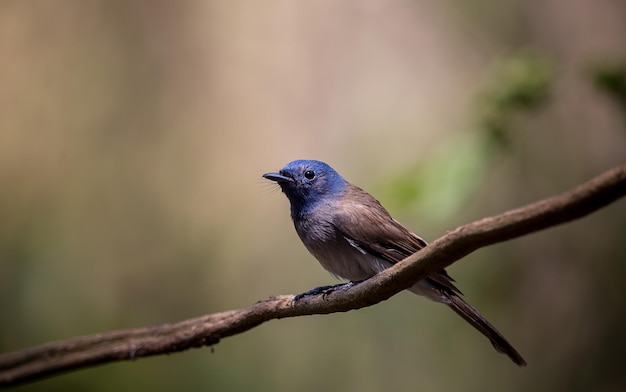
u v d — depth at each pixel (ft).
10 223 43.04
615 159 43.24
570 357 41.52
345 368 40.32
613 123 42.86
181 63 48.29
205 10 49.08
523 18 45.60
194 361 38.75
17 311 39.17
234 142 46.96
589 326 41.81
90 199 44.70
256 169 46.26
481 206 43.32
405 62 47.11
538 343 41.52
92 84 47.11
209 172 46.37
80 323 40.24
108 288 42.34
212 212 45.42
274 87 47.80
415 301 40.81
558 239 42.42
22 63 47.16
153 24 48.47
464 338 40.68
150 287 43.16
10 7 47.70
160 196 45.60
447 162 30.86
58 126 46.14
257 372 39.60
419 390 40.16
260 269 43.91
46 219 43.50
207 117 47.50
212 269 43.91
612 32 44.37
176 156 46.57
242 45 48.60
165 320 42.63
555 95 33.30
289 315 21.33
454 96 45.73
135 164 46.11
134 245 44.06
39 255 41.27
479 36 46.29
